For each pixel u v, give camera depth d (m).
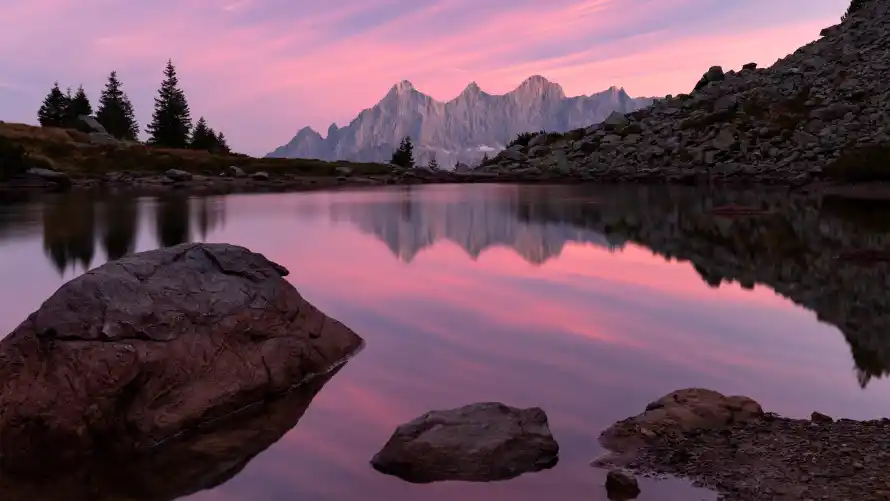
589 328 13.34
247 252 11.41
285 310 10.89
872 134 63.50
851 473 6.91
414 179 88.06
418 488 7.09
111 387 8.65
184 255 10.71
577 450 7.85
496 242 27.19
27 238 28.55
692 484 6.94
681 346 12.04
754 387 9.91
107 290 9.39
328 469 7.59
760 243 25.34
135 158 93.12
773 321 13.78
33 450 8.38
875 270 19.16
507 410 8.48
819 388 9.82
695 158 73.12
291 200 53.59
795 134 69.81
